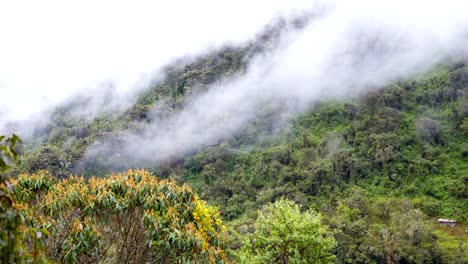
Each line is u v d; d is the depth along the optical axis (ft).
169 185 26.18
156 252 24.43
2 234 8.67
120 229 24.80
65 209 23.59
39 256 9.90
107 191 24.18
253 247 47.37
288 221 45.14
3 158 9.29
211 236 26.30
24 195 25.46
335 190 141.18
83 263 23.38
